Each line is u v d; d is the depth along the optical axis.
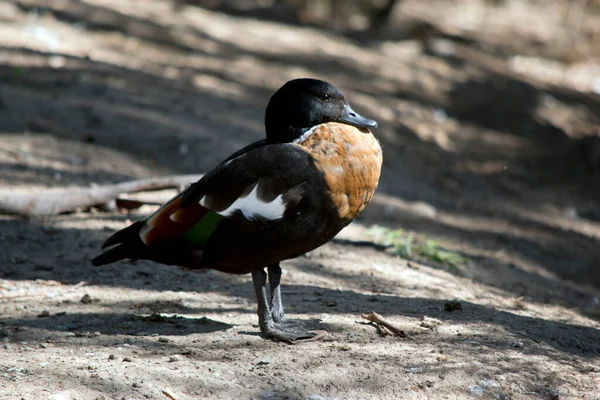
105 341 7.37
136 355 7.02
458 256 12.14
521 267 13.08
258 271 7.61
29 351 7.06
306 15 36.72
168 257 7.47
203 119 18.48
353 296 9.18
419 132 22.61
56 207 11.57
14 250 10.14
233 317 8.30
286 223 7.17
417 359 7.07
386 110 23.73
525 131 24.98
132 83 20.27
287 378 6.58
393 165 19.17
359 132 7.51
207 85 22.17
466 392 6.53
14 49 21.08
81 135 15.59
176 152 15.88
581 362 7.42
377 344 7.46
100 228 11.16
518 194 18.86
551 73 33.66
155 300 8.74
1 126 15.07
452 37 36.72
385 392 6.45
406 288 9.87
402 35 35.84
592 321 10.28
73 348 7.16
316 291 9.30
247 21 33.59
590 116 27.69
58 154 14.30
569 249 15.16
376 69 28.44
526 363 7.13
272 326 7.62
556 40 39.47
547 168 21.33
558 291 12.09
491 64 33.00
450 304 8.69
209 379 6.50
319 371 6.74
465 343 7.54
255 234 7.22
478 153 21.97
